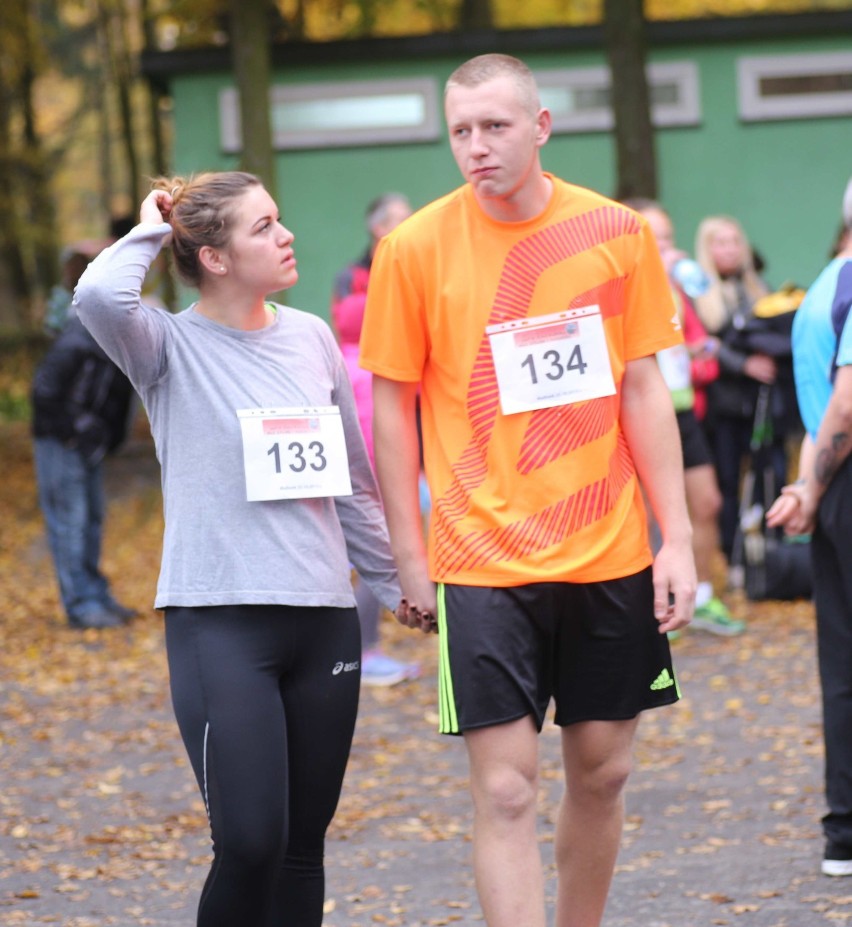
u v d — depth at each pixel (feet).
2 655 95.66
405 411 39.83
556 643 38.65
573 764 39.32
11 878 53.47
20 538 144.87
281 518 36.76
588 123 175.01
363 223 177.17
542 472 38.22
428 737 73.10
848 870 49.67
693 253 178.09
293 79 175.73
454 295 38.68
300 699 37.06
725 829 56.34
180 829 59.26
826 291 49.44
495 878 37.17
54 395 100.99
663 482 39.50
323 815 37.96
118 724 77.51
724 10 242.17
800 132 176.76
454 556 38.29
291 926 38.14
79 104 326.24
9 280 259.60
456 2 209.87
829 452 48.26
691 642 91.20
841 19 173.58
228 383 37.01
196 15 178.60
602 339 38.70
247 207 37.19
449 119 38.29
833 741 49.57
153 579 122.72
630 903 48.39
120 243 36.63
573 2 241.14
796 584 92.43
